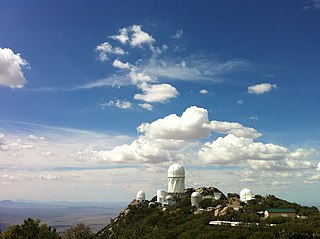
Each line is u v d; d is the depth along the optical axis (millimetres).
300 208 177500
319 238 130875
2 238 139000
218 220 164000
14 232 142000
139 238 161125
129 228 194000
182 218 180500
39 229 145625
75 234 172125
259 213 171125
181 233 151625
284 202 189000
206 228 148250
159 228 170625
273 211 165625
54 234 142750
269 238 128875
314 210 174000
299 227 135250
